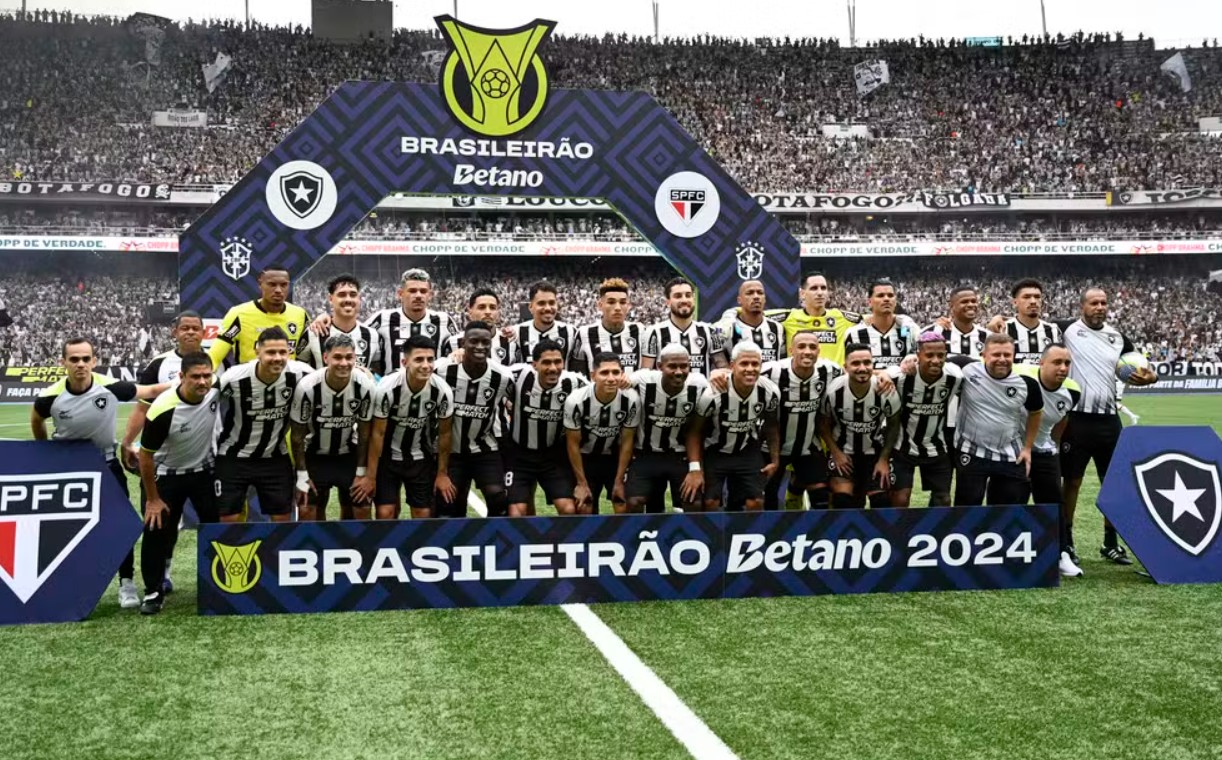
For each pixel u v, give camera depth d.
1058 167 32.22
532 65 8.23
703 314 8.70
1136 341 30.23
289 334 6.94
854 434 6.22
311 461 5.84
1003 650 4.29
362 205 8.03
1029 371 5.84
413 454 5.98
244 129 31.16
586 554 5.04
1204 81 34.31
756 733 3.37
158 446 4.96
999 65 35.06
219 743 3.29
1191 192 30.27
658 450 6.08
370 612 4.89
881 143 33.06
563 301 30.81
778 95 34.28
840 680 3.90
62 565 4.81
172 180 29.58
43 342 26.38
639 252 28.83
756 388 5.89
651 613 4.87
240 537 4.82
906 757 3.18
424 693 3.75
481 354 5.91
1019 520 5.39
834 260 32.59
